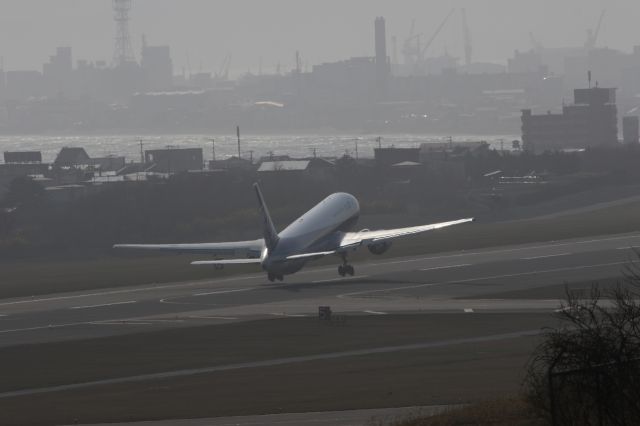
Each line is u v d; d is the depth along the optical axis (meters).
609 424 169.62
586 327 190.62
